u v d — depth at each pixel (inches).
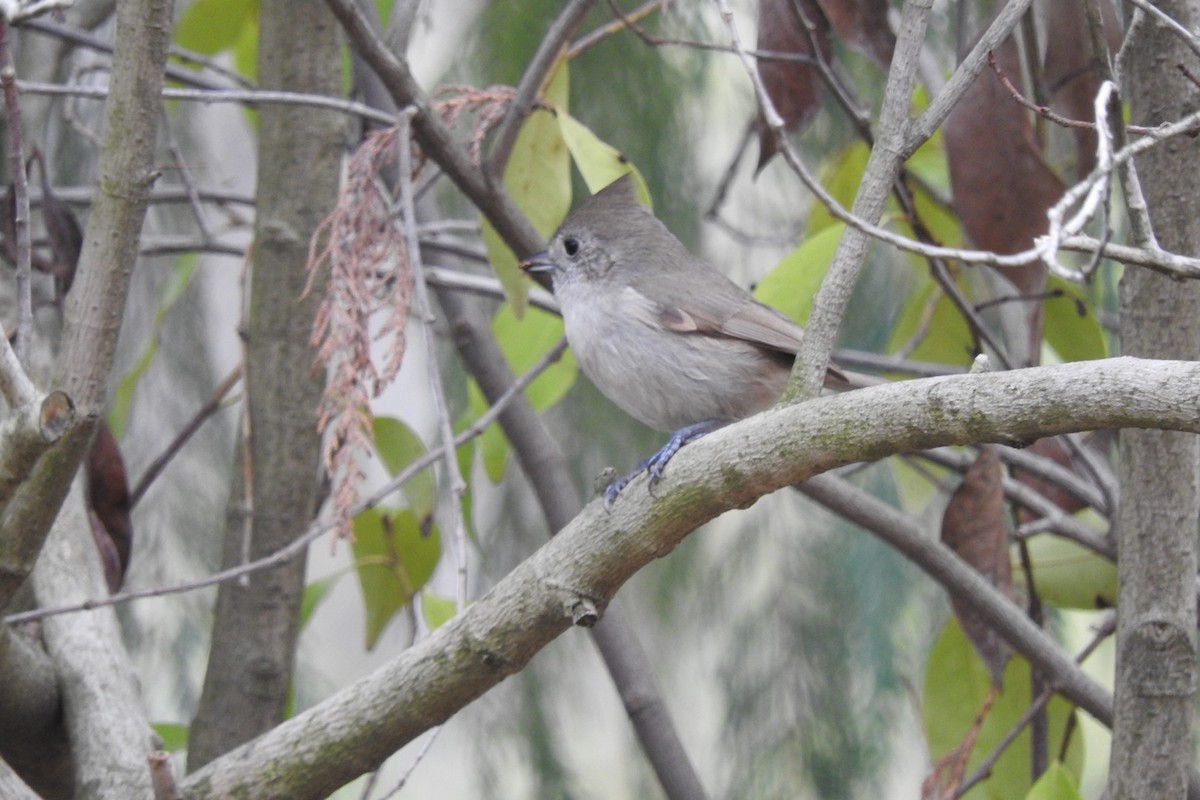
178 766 375.9
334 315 265.4
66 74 441.4
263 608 327.3
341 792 414.3
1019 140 310.0
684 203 442.9
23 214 222.7
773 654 439.8
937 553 315.9
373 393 263.0
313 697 449.1
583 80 434.3
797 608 441.7
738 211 476.1
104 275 209.5
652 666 465.4
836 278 203.9
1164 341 263.1
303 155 337.7
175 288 391.5
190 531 450.9
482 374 366.0
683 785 342.0
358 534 367.6
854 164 382.3
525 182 341.1
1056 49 319.0
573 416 458.6
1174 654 260.4
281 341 335.3
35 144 343.3
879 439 183.8
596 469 455.5
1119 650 267.4
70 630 271.3
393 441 364.8
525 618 217.5
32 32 367.6
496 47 428.5
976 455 357.4
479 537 461.1
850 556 440.5
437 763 577.0
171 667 440.5
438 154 310.2
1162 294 263.0
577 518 216.2
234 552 332.8
